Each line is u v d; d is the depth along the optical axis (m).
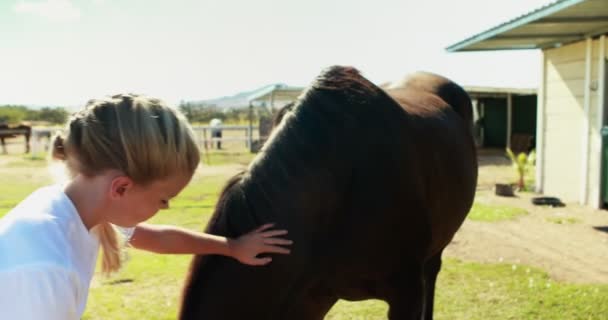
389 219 1.85
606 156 6.68
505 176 10.53
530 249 4.79
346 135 1.79
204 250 1.51
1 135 17.77
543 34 6.97
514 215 6.38
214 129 19.75
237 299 1.57
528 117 17.39
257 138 17.55
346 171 1.76
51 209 0.92
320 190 1.70
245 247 1.54
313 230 1.71
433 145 2.34
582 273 4.06
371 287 1.91
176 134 0.98
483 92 16.69
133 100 0.96
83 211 0.96
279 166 1.67
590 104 7.00
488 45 7.68
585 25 6.43
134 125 0.93
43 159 15.19
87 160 0.94
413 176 1.99
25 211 0.91
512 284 3.74
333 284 1.84
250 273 1.57
